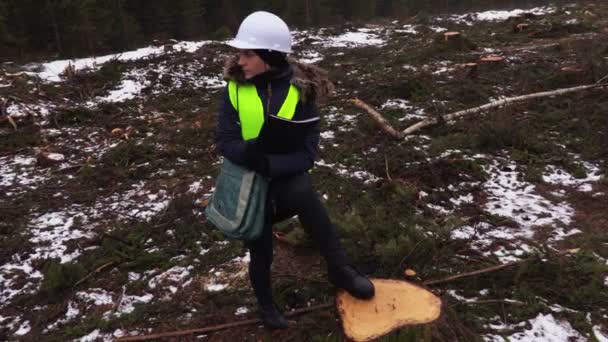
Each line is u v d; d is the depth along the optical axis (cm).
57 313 307
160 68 1012
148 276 341
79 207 455
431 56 1086
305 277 322
